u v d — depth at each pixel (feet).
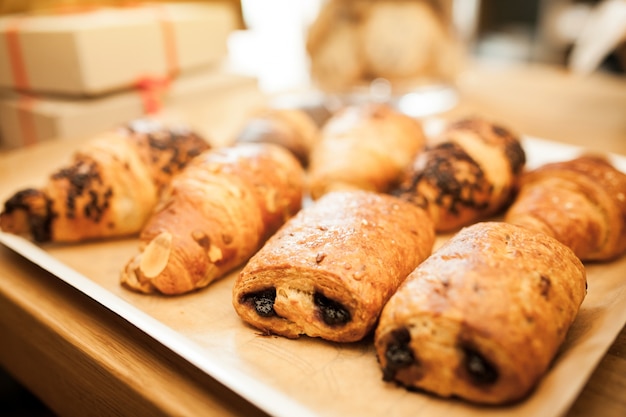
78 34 2.09
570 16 3.55
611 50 2.66
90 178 1.60
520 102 2.54
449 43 2.46
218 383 1.11
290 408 1.00
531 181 1.61
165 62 2.42
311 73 2.59
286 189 1.61
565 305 1.11
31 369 1.48
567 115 2.34
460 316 1.02
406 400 1.07
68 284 1.34
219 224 1.43
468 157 1.63
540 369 1.02
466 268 1.09
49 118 2.12
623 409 1.06
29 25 2.21
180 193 1.46
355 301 1.17
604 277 1.41
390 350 1.08
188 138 1.76
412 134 1.91
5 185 1.87
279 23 3.52
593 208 1.46
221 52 2.66
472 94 2.67
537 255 1.15
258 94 2.67
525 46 3.81
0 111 2.32
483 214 1.66
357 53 2.44
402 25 2.36
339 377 1.13
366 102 2.25
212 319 1.31
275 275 1.22
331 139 1.84
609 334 1.11
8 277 1.49
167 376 1.17
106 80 2.21
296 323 1.23
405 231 1.34
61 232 1.60
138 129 1.73
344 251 1.21
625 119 2.27
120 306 1.24
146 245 1.42
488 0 3.89
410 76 2.44
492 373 1.01
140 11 2.52
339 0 2.37
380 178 1.73
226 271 1.47
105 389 1.23
